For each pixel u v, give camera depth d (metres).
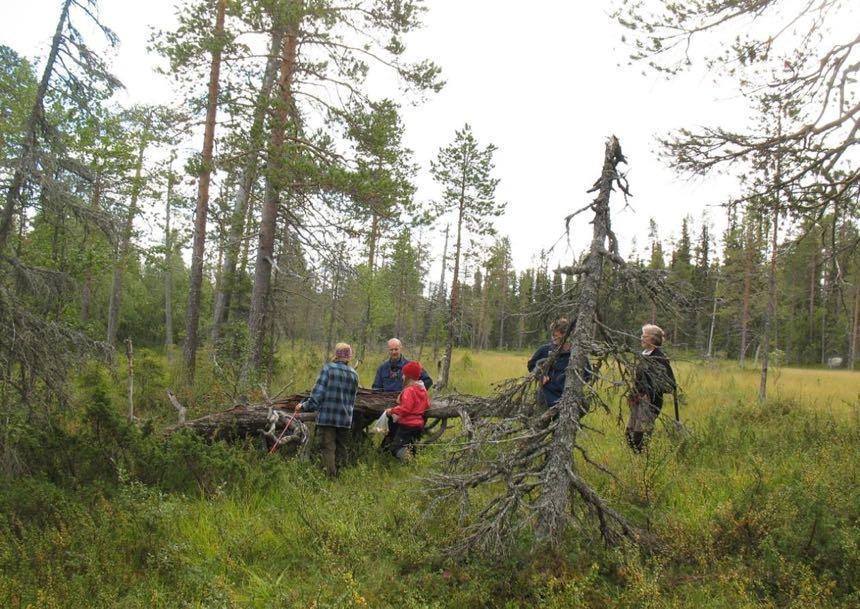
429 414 8.02
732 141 8.45
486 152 21.09
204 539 4.93
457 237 21.55
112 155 12.38
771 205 8.58
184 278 34.38
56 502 4.98
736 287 22.28
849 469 5.70
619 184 4.89
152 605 3.74
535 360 6.43
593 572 3.89
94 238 7.33
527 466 4.72
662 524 4.94
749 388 16.20
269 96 12.79
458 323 21.95
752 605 3.69
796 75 8.20
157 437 6.55
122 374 10.24
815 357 52.19
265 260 13.31
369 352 26.94
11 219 5.75
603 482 6.07
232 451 6.71
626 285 4.73
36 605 3.53
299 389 12.70
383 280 22.80
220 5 14.26
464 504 4.54
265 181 13.41
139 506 5.00
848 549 4.12
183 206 15.66
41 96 5.87
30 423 5.72
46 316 6.13
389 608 3.93
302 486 6.14
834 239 8.88
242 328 13.05
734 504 5.02
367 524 5.05
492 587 4.05
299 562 4.71
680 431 5.31
